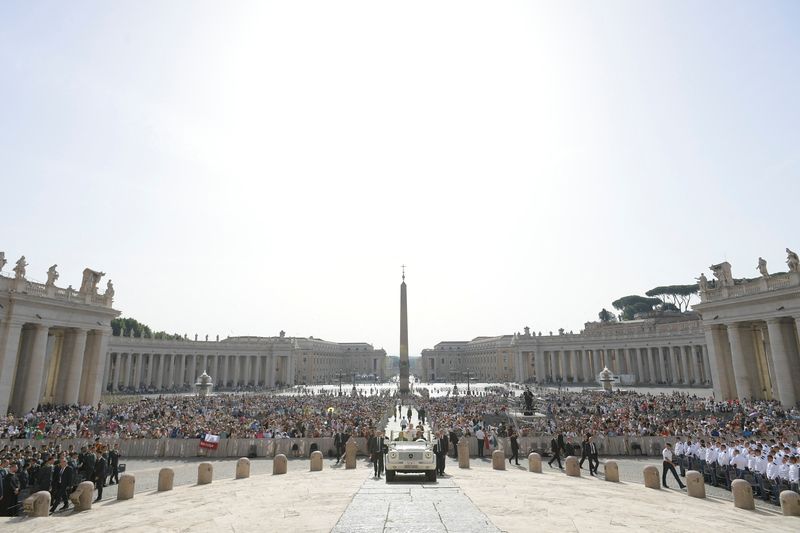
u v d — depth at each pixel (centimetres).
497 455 2592
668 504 1736
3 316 4656
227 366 14238
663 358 10862
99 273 5869
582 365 12475
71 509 1823
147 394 9744
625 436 3188
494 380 18862
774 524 1458
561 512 1503
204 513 1555
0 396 4534
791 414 4106
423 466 2067
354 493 1788
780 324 4816
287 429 3662
